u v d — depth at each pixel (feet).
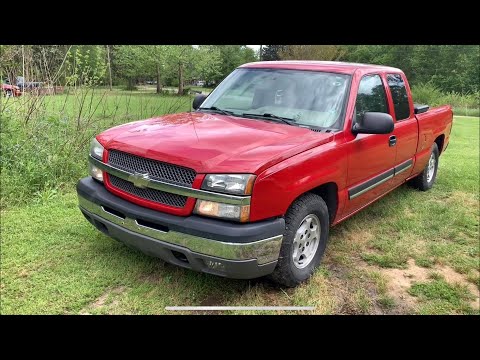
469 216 18.08
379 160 14.89
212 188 9.61
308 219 11.66
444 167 27.45
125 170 10.85
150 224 10.30
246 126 12.30
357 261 13.76
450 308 11.46
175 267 12.35
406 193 21.04
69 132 20.89
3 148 18.63
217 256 9.49
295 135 11.71
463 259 14.08
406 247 14.82
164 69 93.71
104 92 24.54
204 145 10.50
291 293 11.55
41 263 12.31
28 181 17.75
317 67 14.51
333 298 11.49
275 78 14.49
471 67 152.97
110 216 11.08
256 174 9.60
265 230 9.77
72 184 18.83
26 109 20.51
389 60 175.32
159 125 12.44
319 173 11.42
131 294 11.03
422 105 19.77
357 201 14.17
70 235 14.17
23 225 14.78
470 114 92.94
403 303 11.57
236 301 11.07
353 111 13.25
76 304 10.50
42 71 21.50
